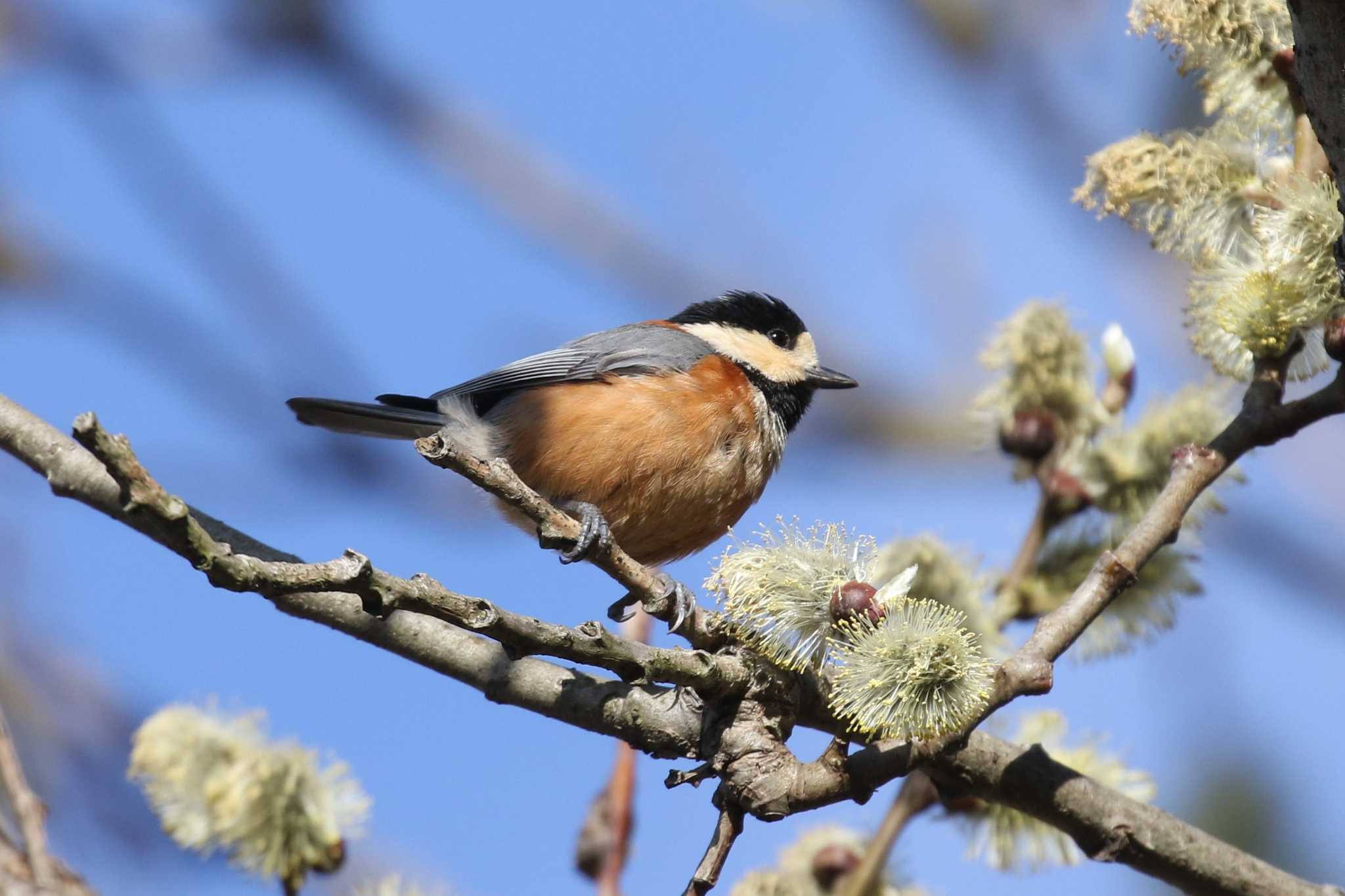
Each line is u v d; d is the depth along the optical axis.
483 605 6.23
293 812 7.19
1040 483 8.39
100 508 7.61
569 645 6.55
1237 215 7.39
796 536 7.14
